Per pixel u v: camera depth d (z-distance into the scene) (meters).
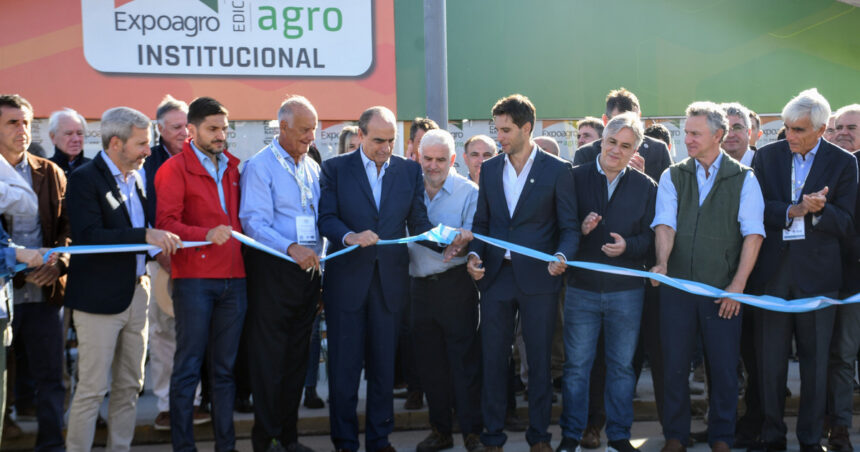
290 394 4.62
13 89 8.04
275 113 8.60
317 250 4.63
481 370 4.93
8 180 4.06
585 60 9.23
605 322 4.64
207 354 4.43
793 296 4.67
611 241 4.61
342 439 4.54
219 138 4.23
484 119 9.04
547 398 4.54
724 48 9.46
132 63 8.29
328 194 4.59
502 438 4.62
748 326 5.02
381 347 4.55
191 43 8.42
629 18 9.29
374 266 4.54
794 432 5.41
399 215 4.59
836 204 4.65
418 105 8.88
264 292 4.39
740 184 4.57
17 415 5.19
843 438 4.86
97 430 5.02
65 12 8.12
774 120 9.58
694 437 5.14
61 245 4.52
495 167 4.68
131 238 3.99
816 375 4.67
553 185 4.57
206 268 4.16
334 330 4.54
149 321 5.88
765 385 4.77
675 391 4.62
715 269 4.57
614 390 4.64
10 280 4.02
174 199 4.18
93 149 8.23
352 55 8.74
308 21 8.64
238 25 8.50
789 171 4.72
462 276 4.81
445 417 4.96
